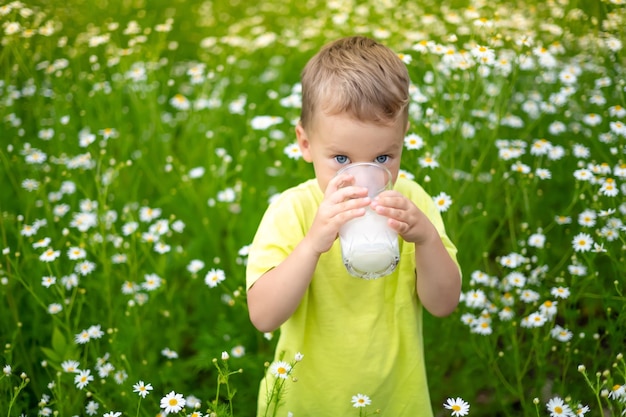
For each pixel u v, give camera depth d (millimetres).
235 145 3980
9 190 3523
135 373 2621
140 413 2473
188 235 3600
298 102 3701
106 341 2824
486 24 3123
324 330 1906
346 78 1702
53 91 3988
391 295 1914
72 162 3334
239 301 2875
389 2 4555
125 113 4105
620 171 2748
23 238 3197
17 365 2561
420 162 2855
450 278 1854
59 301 2840
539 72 3701
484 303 2725
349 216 1639
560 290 2586
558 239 3201
